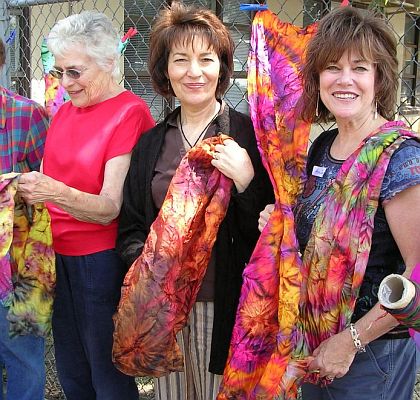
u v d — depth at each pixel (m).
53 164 2.51
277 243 1.92
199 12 2.23
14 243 2.45
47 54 2.96
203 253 2.13
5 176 2.25
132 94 2.55
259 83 2.03
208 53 2.20
